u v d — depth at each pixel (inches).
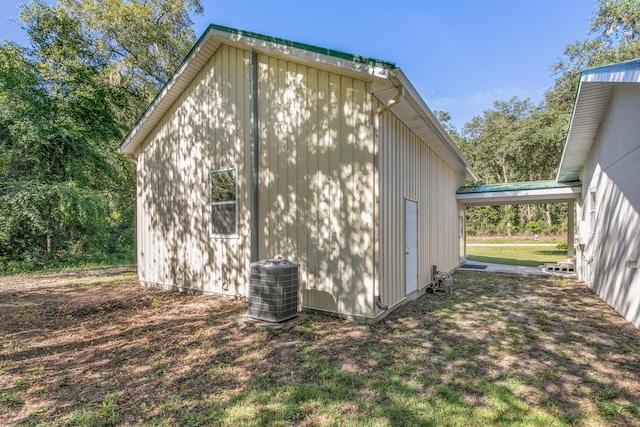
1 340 159.8
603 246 240.5
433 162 314.2
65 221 435.8
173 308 217.9
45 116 489.7
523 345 151.7
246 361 132.6
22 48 500.4
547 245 871.1
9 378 119.6
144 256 305.3
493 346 150.3
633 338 161.3
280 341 154.7
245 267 232.5
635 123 178.5
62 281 324.2
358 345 149.6
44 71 503.8
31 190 408.8
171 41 650.2
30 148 443.8
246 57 231.0
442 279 273.9
